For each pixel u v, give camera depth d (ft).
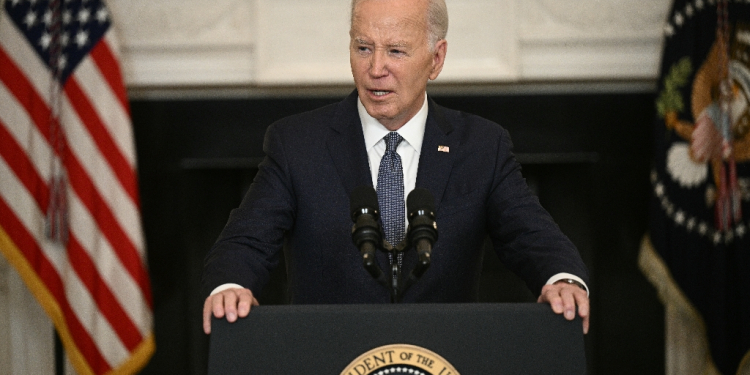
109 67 48.37
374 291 22.47
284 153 23.52
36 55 48.01
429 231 17.57
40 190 47.55
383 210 23.20
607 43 53.06
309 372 16.06
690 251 49.44
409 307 16.33
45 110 47.67
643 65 53.11
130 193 48.29
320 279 22.88
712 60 48.91
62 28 48.60
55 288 47.55
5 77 47.78
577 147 56.39
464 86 55.36
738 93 48.29
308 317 16.21
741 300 48.16
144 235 57.26
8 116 47.50
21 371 54.80
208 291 18.67
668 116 49.70
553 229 21.54
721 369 48.67
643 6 52.70
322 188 23.09
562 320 16.29
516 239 21.75
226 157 56.49
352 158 23.35
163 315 58.13
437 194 23.02
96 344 47.91
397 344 16.10
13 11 48.37
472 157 23.66
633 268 57.72
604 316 58.23
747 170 48.11
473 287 23.49
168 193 56.85
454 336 16.16
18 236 47.09
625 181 56.75
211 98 56.13
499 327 16.21
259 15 52.47
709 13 49.03
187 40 52.95
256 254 20.74
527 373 16.10
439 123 24.03
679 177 49.55
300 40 52.75
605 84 55.62
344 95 55.77
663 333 57.93
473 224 23.08
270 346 16.12
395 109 22.18
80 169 47.91
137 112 56.39
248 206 22.49
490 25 52.60
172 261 57.62
